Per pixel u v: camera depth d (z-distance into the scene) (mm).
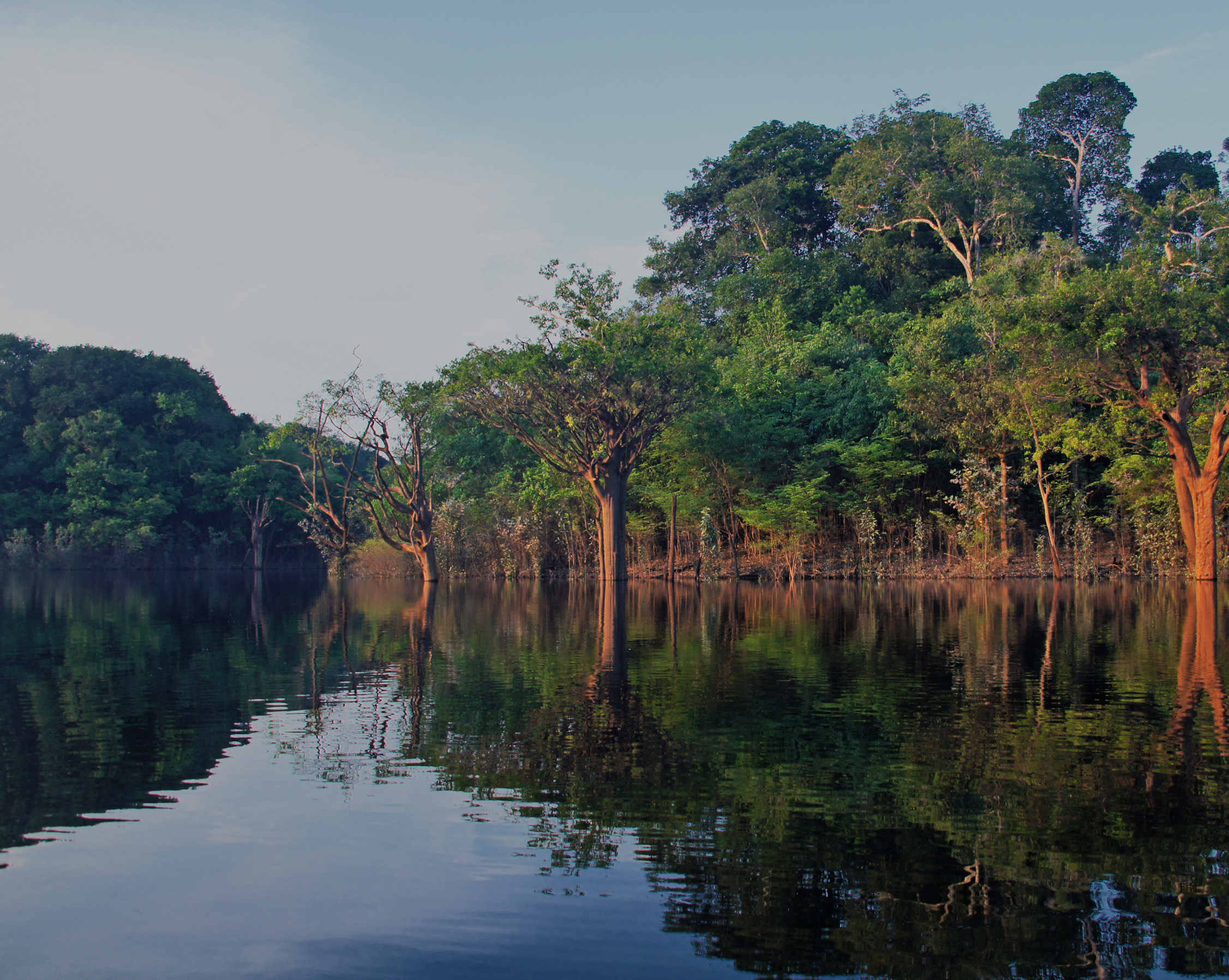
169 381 70375
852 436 41062
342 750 8203
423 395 39531
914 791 6863
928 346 39094
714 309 59344
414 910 4844
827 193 60469
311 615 24312
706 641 17000
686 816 6320
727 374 43469
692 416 36750
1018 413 35875
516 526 46062
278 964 4258
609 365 30391
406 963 4262
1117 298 28469
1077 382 31703
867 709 10000
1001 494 37688
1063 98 64438
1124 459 35719
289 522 70625
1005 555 37906
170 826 6152
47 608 27016
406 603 29641
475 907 4875
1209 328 27781
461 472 48625
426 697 10906
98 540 61531
